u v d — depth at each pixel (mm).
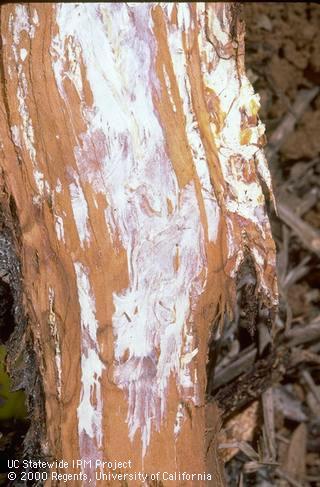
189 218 422
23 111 410
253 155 428
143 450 430
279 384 615
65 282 419
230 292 437
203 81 421
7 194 414
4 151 411
